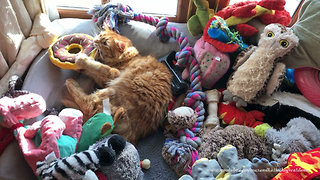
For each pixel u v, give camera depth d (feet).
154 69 3.93
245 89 3.56
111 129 3.19
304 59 3.49
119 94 3.62
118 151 2.77
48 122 2.92
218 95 4.04
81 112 3.39
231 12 4.03
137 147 3.74
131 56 4.09
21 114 3.01
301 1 4.34
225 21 3.97
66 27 4.37
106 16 4.35
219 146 3.28
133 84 3.67
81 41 4.16
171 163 3.45
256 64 3.48
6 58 3.69
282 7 3.97
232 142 3.30
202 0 4.21
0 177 2.81
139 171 2.99
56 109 3.81
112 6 4.42
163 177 3.45
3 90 3.57
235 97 3.73
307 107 3.50
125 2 4.95
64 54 3.90
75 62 3.79
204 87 4.28
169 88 3.90
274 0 3.86
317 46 3.40
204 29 3.99
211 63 3.84
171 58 4.46
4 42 3.49
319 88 3.50
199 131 3.67
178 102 4.01
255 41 4.18
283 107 3.55
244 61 3.73
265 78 3.48
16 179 2.89
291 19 4.63
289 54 3.52
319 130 3.36
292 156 2.81
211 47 3.84
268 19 4.04
